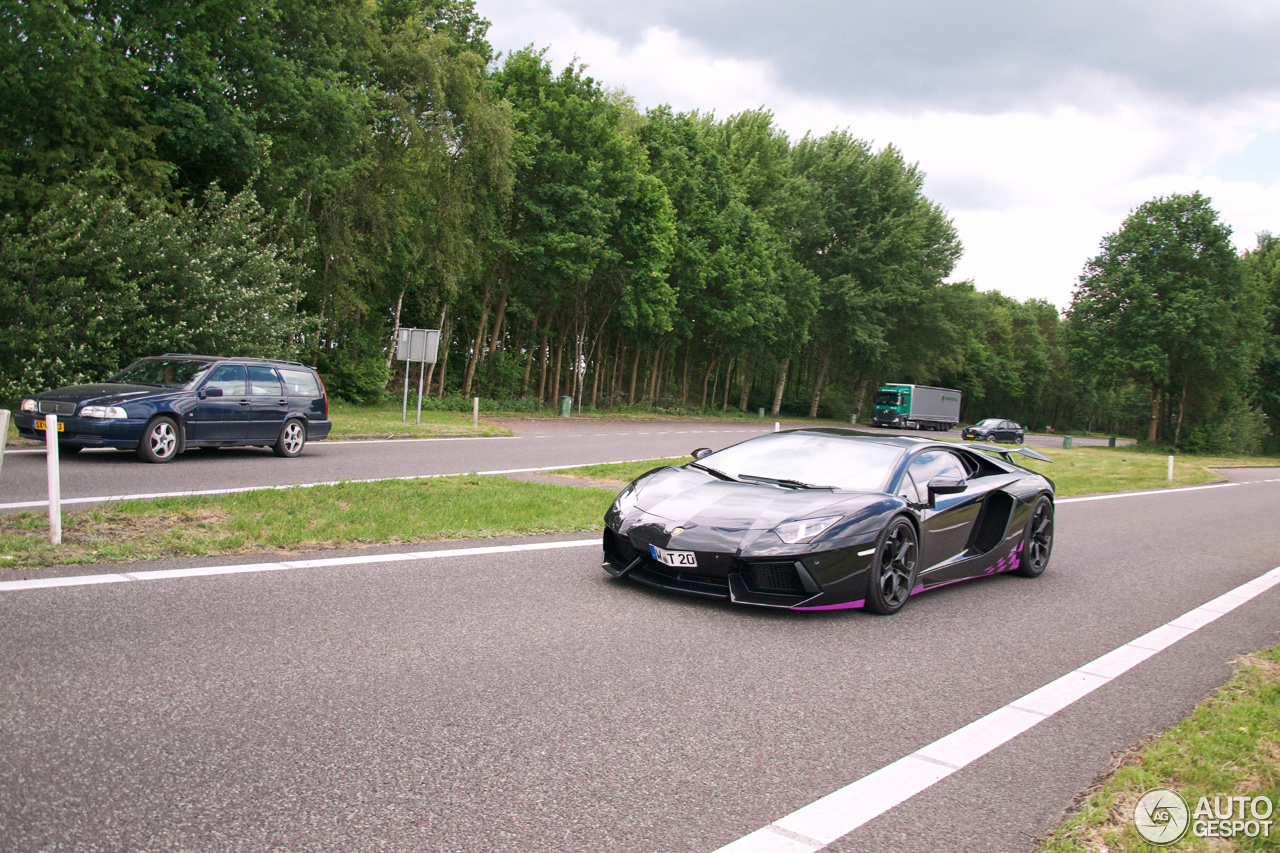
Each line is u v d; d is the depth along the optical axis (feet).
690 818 8.66
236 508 24.85
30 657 11.79
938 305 194.90
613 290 128.77
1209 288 162.91
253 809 8.17
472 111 93.81
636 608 17.15
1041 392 314.96
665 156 133.59
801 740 11.01
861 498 18.38
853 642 15.99
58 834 7.44
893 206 190.70
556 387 135.74
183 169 67.82
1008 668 14.97
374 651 13.26
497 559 20.92
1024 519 23.67
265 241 75.31
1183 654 16.51
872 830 8.64
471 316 126.72
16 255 48.98
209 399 40.32
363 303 93.81
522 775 9.38
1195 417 179.42
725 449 22.49
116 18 60.13
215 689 11.18
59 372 49.16
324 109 74.90
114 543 19.15
